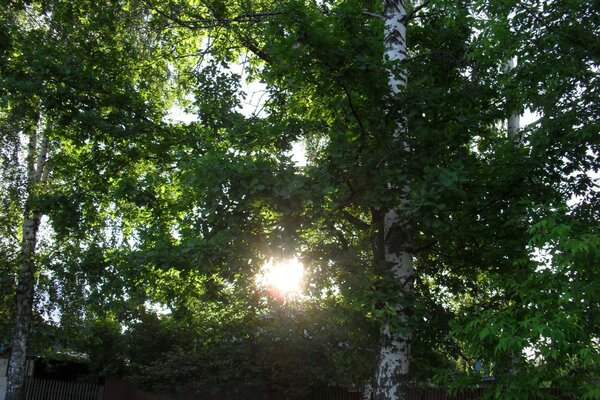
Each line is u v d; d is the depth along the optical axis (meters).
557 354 4.84
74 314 18.31
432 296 9.23
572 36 6.89
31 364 24.69
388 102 7.39
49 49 11.42
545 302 5.16
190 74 12.76
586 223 6.43
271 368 18.98
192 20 12.36
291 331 16.88
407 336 7.77
